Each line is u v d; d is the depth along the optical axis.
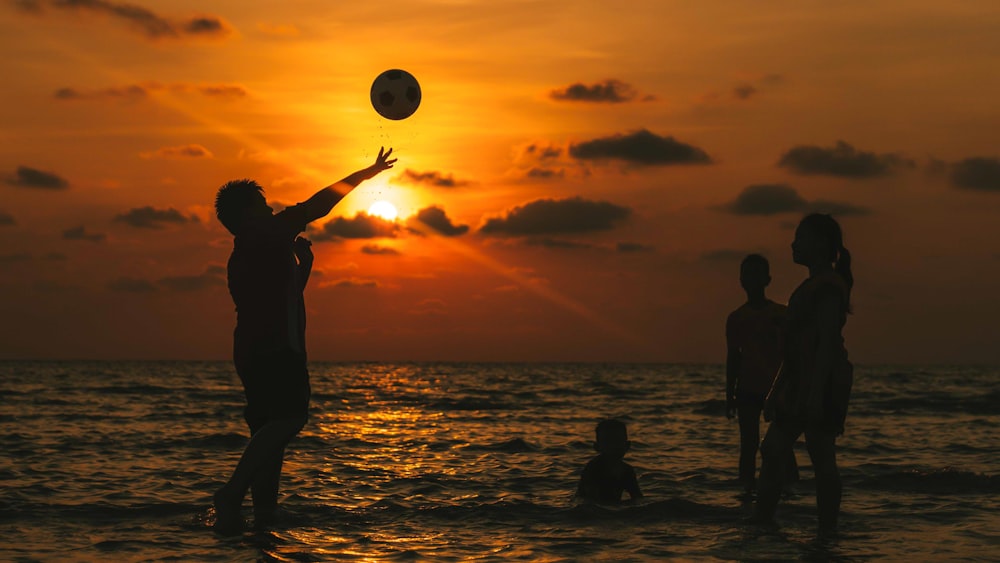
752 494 8.09
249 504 7.25
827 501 6.20
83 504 7.23
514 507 7.09
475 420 19.25
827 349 5.86
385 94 7.83
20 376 61.94
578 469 10.04
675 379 69.31
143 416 19.28
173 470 9.66
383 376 81.25
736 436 14.78
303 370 5.93
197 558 5.31
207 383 47.66
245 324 5.83
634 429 16.48
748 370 8.19
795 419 6.12
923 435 15.01
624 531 6.25
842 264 6.07
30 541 5.79
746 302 8.38
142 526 6.31
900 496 7.89
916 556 5.46
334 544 5.75
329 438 13.72
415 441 13.50
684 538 5.99
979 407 24.80
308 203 5.92
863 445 13.02
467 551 5.59
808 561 5.34
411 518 6.68
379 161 6.01
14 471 9.37
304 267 6.26
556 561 5.32
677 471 9.79
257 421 6.16
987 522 6.64
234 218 6.12
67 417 18.77
